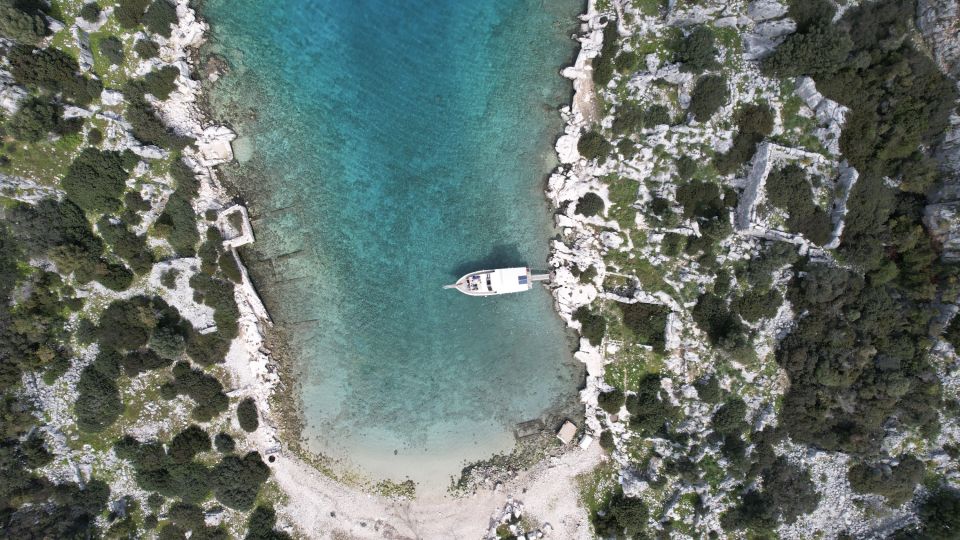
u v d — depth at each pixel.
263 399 50.50
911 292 43.44
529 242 50.97
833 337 44.41
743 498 47.09
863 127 43.34
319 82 50.25
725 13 45.81
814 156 44.44
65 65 45.00
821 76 43.53
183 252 48.72
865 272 44.53
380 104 50.53
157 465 48.16
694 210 47.62
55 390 45.88
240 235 49.78
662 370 49.47
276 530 50.47
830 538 45.59
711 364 48.19
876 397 43.72
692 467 48.00
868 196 43.66
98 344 46.97
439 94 50.66
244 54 49.75
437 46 50.56
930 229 42.97
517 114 50.62
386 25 50.31
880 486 43.91
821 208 44.75
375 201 50.91
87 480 46.69
